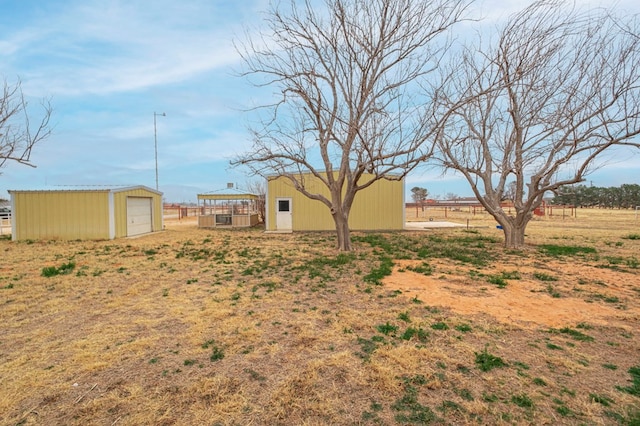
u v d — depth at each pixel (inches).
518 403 90.7
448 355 119.3
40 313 168.9
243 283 226.2
